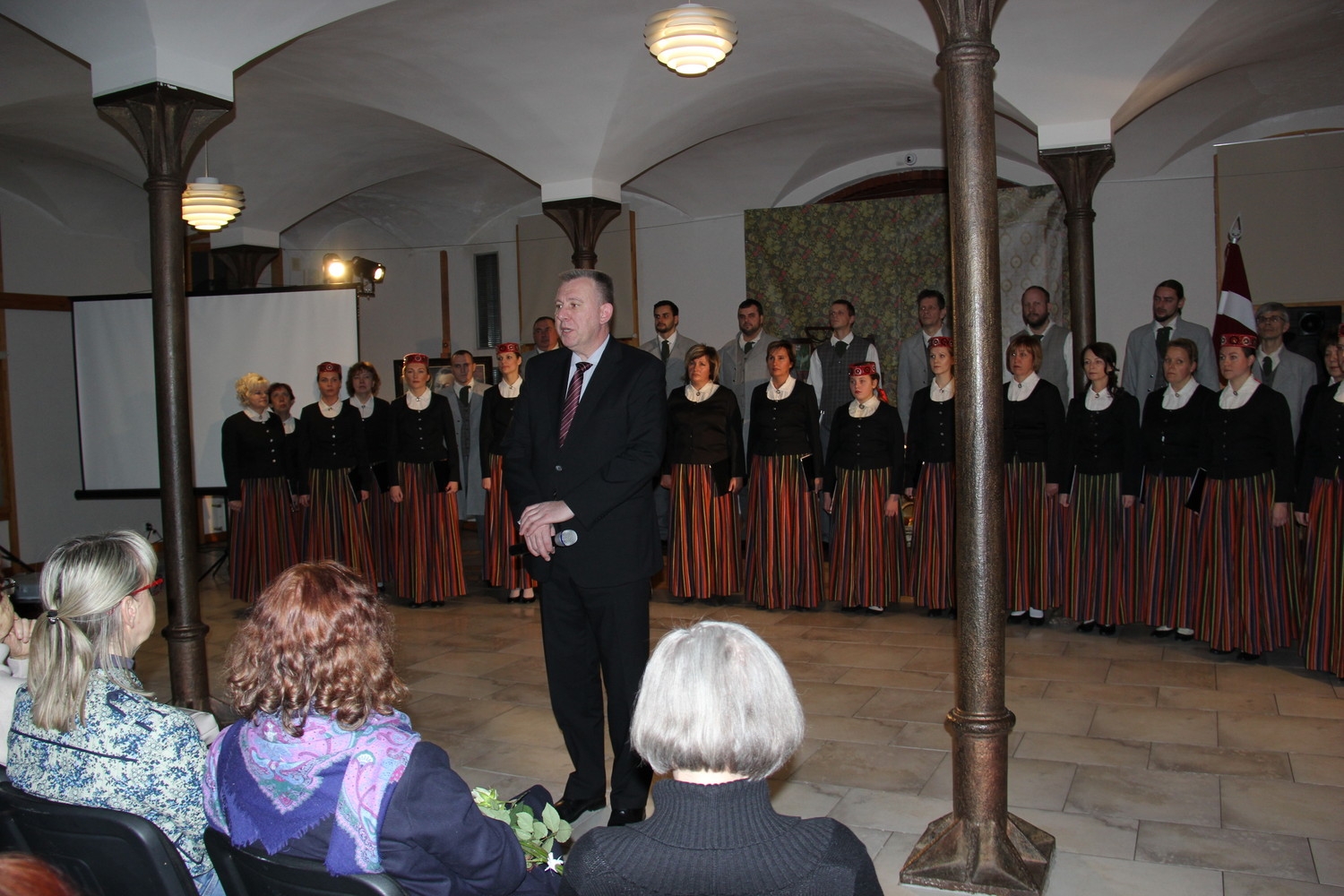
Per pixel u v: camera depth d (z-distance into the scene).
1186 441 5.14
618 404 3.05
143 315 7.82
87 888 1.70
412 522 6.69
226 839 1.57
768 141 8.99
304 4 4.84
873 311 9.10
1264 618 4.83
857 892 1.21
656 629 5.85
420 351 11.62
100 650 1.85
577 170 7.29
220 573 8.51
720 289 10.16
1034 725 4.08
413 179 9.94
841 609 6.30
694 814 1.24
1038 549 5.58
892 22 5.86
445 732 4.19
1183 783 3.45
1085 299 6.27
